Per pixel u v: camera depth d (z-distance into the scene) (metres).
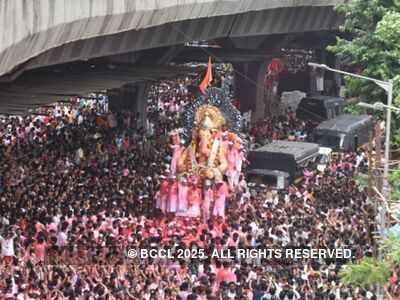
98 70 112.81
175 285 70.44
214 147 94.44
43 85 99.50
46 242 75.75
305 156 114.06
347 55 94.81
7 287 65.19
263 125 138.38
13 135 114.69
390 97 70.44
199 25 110.12
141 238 78.62
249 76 149.88
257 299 69.94
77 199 86.38
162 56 121.25
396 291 57.28
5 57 67.25
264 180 112.00
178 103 149.88
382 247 54.16
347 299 69.75
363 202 93.88
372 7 92.62
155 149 118.38
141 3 87.56
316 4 121.88
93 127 122.38
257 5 110.56
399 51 90.00
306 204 93.88
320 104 147.00
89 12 80.06
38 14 71.19
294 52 165.12
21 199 83.88
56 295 65.19
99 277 69.69
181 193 92.00
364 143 132.38
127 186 93.56
